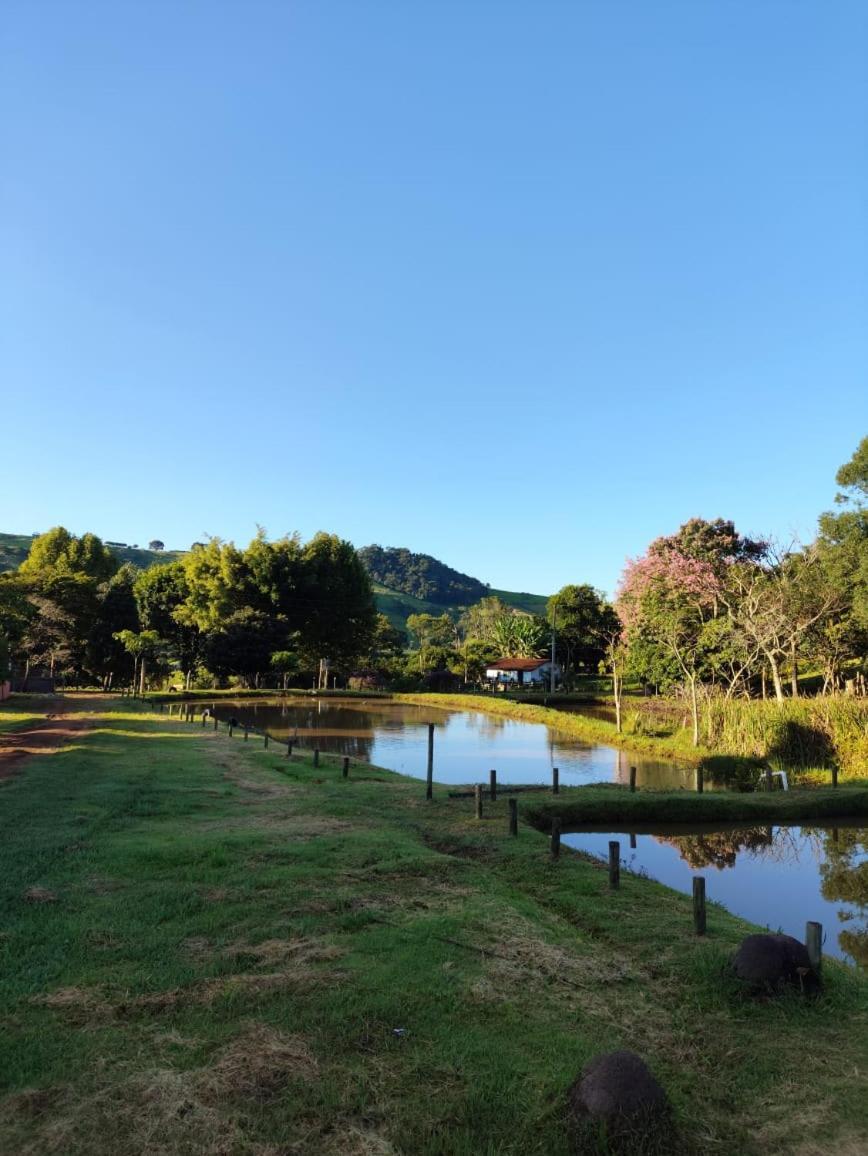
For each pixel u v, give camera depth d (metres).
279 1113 4.09
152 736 25.88
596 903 8.23
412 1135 3.94
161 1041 4.80
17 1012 5.18
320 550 72.25
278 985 5.64
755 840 14.49
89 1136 3.88
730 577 35.44
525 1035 5.02
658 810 15.46
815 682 41.97
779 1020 5.43
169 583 69.06
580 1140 3.86
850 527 29.50
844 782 18.98
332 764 19.88
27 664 59.19
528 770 23.20
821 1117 4.28
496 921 7.19
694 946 6.79
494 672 73.81
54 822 11.18
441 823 12.45
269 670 64.19
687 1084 4.56
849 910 10.43
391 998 5.46
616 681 33.19
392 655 86.25
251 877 8.43
